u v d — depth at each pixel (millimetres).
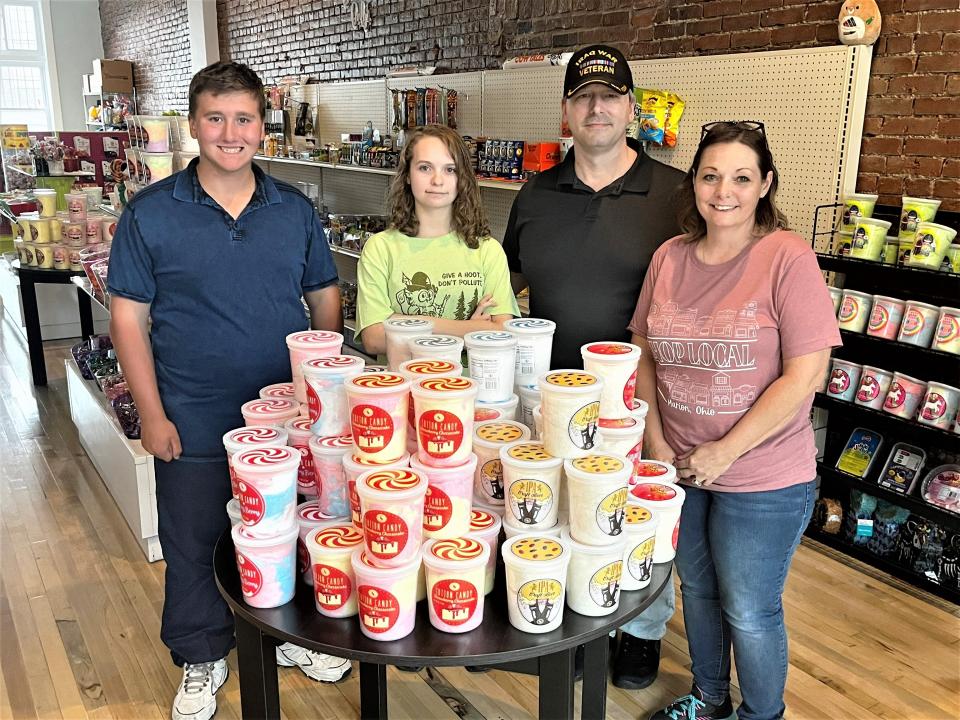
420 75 5254
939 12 2943
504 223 4473
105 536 3383
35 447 4391
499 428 1667
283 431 1681
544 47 4762
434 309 2320
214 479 2160
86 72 13039
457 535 1477
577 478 1430
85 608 2844
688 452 1925
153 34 11117
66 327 6574
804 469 1872
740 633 1939
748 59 3334
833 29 3271
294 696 2404
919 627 2791
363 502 1352
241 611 1500
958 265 2842
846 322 3178
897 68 3104
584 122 2189
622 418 1705
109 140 6441
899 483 3156
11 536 3381
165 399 2135
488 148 4203
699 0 3814
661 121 3570
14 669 2508
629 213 2240
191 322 2074
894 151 3160
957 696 2410
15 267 5234
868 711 2332
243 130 1961
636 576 1574
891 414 3090
